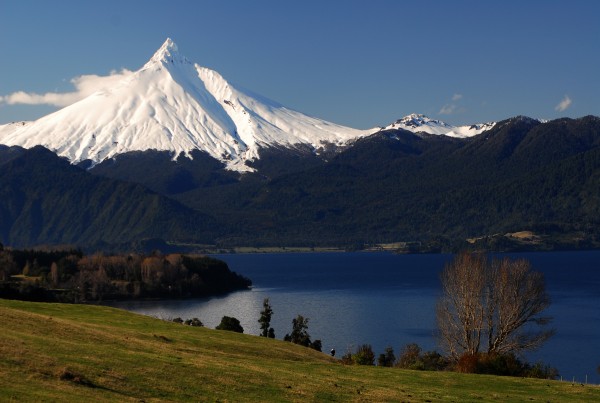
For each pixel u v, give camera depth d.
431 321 141.62
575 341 115.62
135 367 36.69
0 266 178.00
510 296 64.94
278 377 40.81
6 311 46.25
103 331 47.66
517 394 44.50
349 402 36.91
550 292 199.75
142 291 187.75
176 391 33.97
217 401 33.44
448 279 69.44
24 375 31.03
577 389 46.69
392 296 195.50
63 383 31.23
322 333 126.69
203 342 53.69
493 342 66.50
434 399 40.47
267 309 101.94
